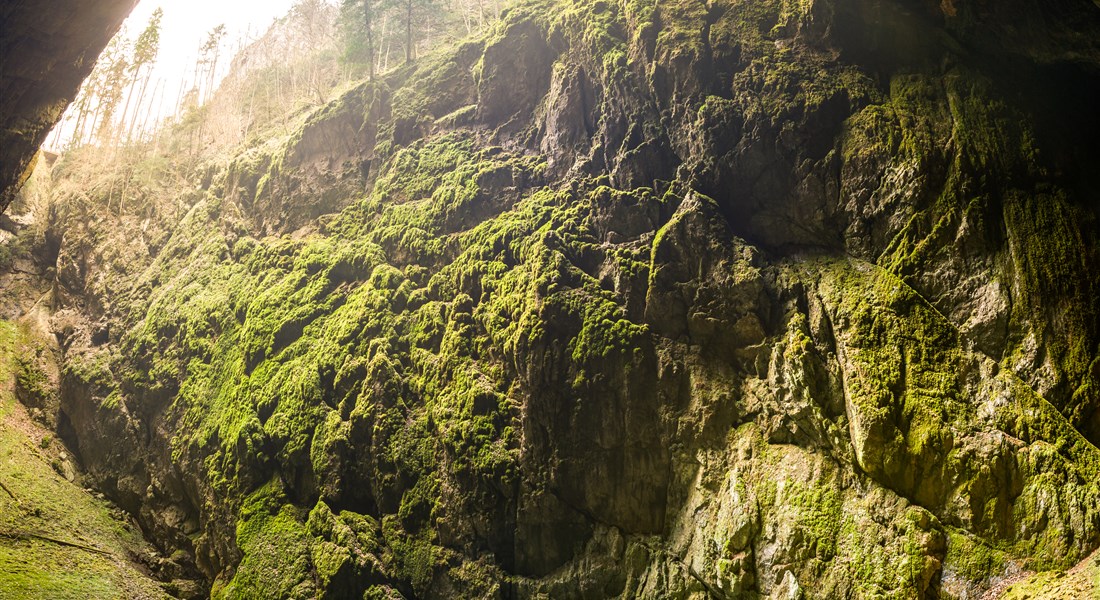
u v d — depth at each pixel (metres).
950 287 25.11
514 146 35.78
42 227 50.44
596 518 27.33
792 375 25.36
